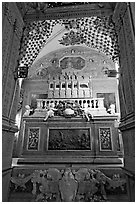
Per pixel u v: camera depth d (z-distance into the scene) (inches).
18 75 207.2
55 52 603.5
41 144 273.0
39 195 172.9
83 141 267.6
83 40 241.6
